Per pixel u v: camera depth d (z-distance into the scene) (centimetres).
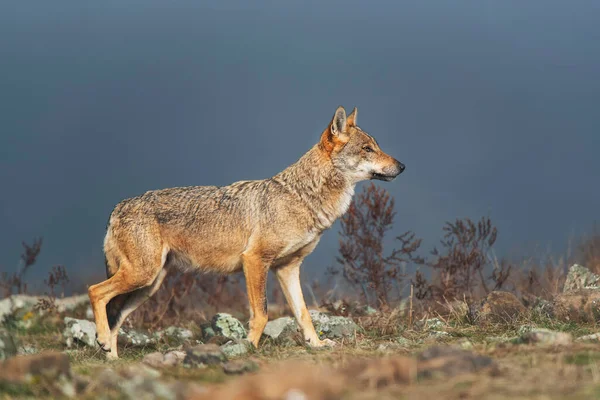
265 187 3095
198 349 2294
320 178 3091
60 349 3231
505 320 2948
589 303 2870
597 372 1820
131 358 2836
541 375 1836
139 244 3031
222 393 1670
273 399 1628
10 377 1862
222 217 3066
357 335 3072
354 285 3816
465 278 3609
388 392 1719
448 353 1942
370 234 3700
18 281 4072
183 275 4025
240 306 4141
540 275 3884
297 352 2586
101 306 2997
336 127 3103
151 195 3122
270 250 3023
